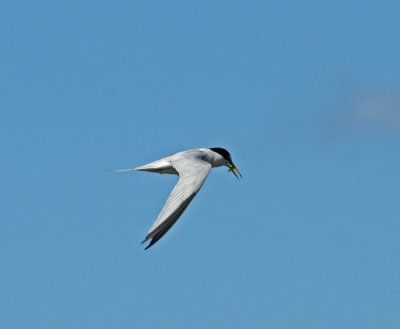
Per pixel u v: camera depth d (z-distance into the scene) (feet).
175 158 68.80
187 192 60.90
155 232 57.31
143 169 68.95
